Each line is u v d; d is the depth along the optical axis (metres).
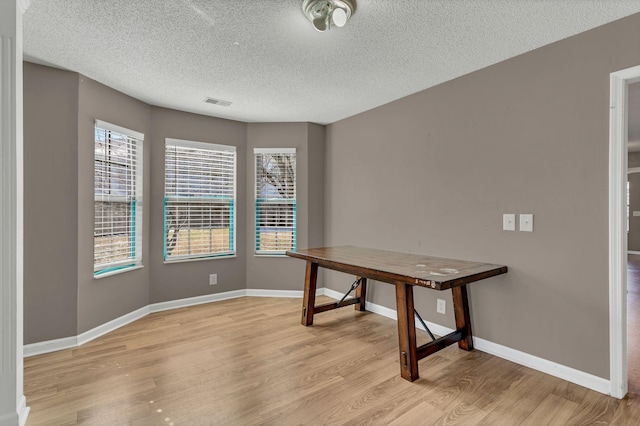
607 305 2.01
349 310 3.71
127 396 2.00
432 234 3.02
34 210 2.59
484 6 1.83
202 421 1.77
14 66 1.62
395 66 2.60
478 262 2.66
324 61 2.52
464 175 2.77
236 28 2.07
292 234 4.25
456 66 2.60
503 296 2.51
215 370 2.32
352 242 3.93
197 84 2.98
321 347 2.71
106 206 3.09
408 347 2.20
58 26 2.05
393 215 3.41
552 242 2.25
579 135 2.12
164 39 2.20
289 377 2.23
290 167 4.27
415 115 3.17
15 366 1.62
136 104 3.36
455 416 1.82
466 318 2.64
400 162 3.33
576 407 1.89
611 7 1.84
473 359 2.50
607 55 2.00
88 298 2.86
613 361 1.99
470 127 2.72
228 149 4.07
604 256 2.02
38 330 2.61
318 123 4.29
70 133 2.71
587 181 2.09
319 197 4.32
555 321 2.24
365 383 2.16
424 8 1.85
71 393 2.02
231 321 3.31
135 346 2.72
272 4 1.82
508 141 2.48
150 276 3.59
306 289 3.23
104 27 2.06
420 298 3.13
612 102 1.98
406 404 1.93
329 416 1.82
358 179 3.84
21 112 1.70
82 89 2.78
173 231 3.75
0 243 1.60
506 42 2.23
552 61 2.24
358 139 3.84
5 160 1.60
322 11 1.81
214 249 4.03
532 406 1.90
